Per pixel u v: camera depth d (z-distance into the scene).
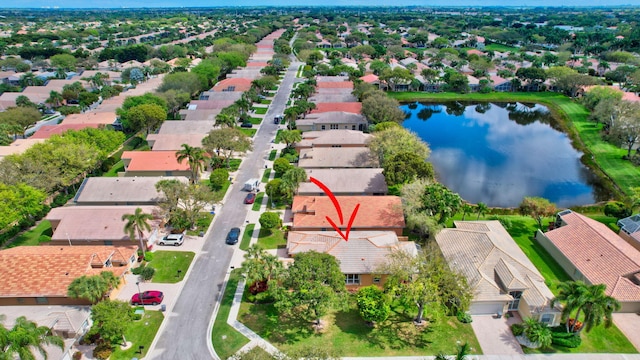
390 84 164.50
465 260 50.94
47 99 134.12
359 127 110.25
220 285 51.81
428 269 44.94
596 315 38.53
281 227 64.31
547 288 47.66
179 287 51.34
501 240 55.31
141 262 55.59
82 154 76.19
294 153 92.62
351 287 50.94
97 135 86.44
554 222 64.69
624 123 94.62
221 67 173.88
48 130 102.00
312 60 199.75
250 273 45.06
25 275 47.44
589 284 49.53
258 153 95.31
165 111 108.25
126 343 42.56
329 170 75.19
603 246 52.59
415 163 68.56
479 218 68.12
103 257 51.56
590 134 113.81
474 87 164.75
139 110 99.94
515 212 71.50
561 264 55.47
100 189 69.56
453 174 91.94
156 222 61.88
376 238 54.53
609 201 76.00
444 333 44.34
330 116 110.06
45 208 69.56
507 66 191.12
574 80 152.25
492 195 81.62
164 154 83.31
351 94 134.12
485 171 93.62
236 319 46.06
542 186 85.88
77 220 59.97
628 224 60.62
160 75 170.25
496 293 45.97
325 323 45.78
